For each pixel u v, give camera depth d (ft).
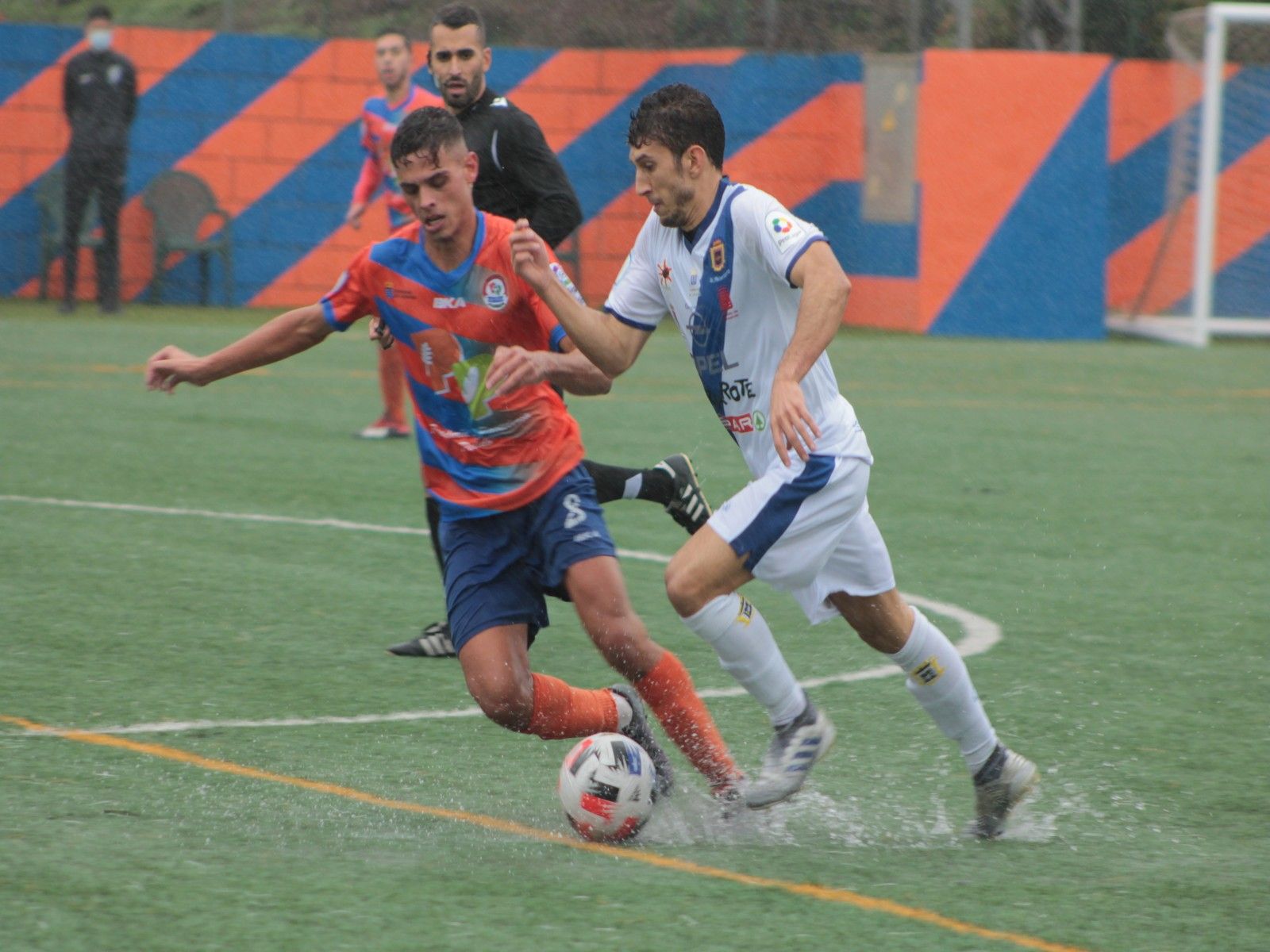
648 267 47.26
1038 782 47.24
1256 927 36.78
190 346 175.42
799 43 238.48
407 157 45.85
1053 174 219.00
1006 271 220.23
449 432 48.29
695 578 44.19
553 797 46.55
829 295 42.65
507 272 47.24
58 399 138.72
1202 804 47.32
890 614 45.98
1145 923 36.91
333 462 112.37
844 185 233.14
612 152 236.43
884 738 54.29
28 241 219.82
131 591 73.05
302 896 37.11
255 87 223.30
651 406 146.92
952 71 215.92
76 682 57.98
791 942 34.94
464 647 47.37
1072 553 89.10
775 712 45.55
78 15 231.71
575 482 48.34
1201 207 222.48
